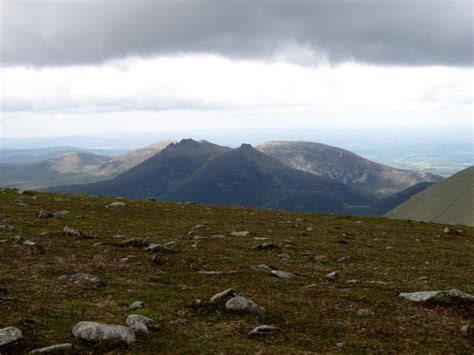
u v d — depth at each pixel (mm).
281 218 59406
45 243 31672
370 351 16969
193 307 20406
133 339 16109
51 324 17172
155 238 37312
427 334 19156
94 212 50688
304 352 16219
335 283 26672
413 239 49625
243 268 28391
